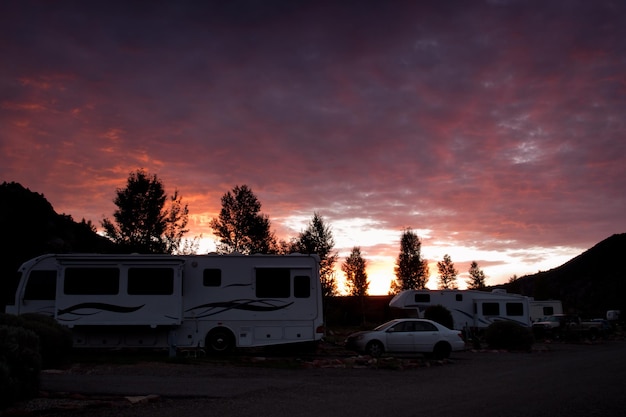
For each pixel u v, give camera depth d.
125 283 18.75
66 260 18.69
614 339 43.56
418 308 36.19
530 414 9.05
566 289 113.56
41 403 9.29
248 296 19.47
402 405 9.82
